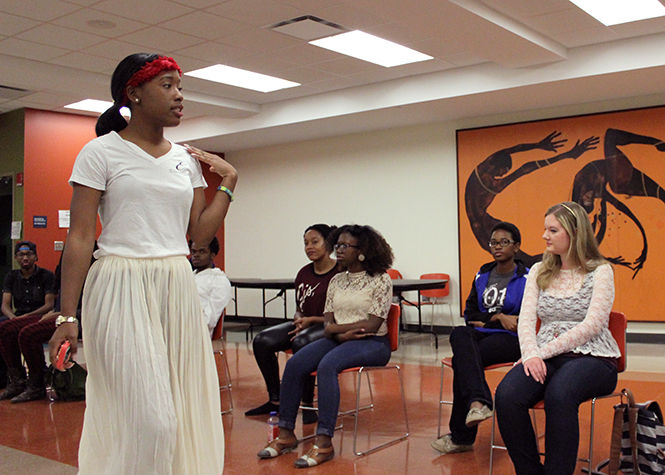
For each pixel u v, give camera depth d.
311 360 3.89
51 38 6.56
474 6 5.74
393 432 4.24
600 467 3.29
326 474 3.41
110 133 1.86
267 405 4.79
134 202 1.83
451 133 9.48
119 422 1.76
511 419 2.85
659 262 8.02
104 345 1.78
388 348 4.02
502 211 8.97
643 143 8.07
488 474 3.36
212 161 2.08
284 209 11.25
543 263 3.21
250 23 6.24
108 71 7.78
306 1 5.67
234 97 9.27
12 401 5.31
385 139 10.10
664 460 2.92
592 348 2.96
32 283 6.14
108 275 1.81
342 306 4.06
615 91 7.84
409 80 8.34
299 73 8.07
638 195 8.11
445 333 9.53
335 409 3.69
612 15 6.28
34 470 3.59
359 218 10.38
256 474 3.44
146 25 6.23
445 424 4.41
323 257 4.58
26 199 9.31
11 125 9.59
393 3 5.48
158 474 1.75
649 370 6.20
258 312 11.60
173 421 1.78
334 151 10.64
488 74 7.75
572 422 2.73
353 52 7.30
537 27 6.49
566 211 3.12
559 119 8.59
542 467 2.88
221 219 2.08
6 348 5.50
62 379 5.33
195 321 1.93
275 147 11.35
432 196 9.65
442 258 9.57
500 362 3.69
